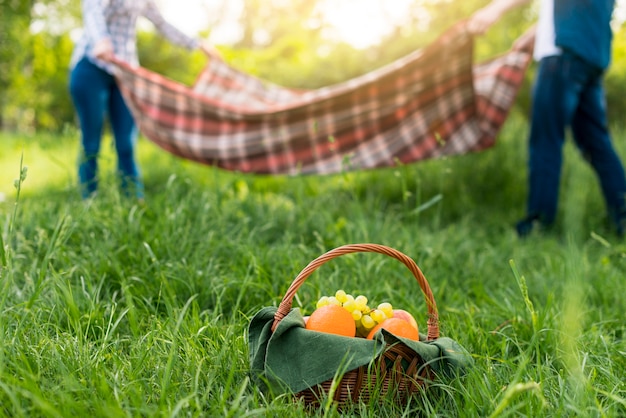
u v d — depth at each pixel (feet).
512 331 7.27
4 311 6.25
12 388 4.71
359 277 8.77
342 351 5.24
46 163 22.99
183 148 13.61
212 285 7.84
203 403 4.98
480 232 13.67
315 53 26.53
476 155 18.12
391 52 24.82
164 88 12.87
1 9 31.27
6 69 36.86
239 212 11.13
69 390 4.81
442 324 7.34
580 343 6.51
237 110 13.17
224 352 5.80
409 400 5.26
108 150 21.85
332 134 14.06
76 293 7.36
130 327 6.88
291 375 5.34
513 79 15.20
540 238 12.69
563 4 12.57
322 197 12.87
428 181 17.70
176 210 9.96
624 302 8.43
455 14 25.43
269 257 9.01
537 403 5.05
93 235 8.89
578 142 13.75
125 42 13.91
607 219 13.91
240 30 42.06
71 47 38.81
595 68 12.81
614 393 5.45
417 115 14.33
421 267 9.64
